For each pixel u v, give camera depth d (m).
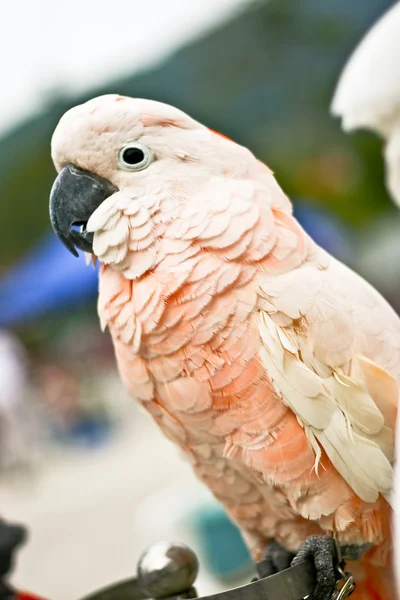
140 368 1.85
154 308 1.75
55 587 5.20
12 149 11.62
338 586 1.67
